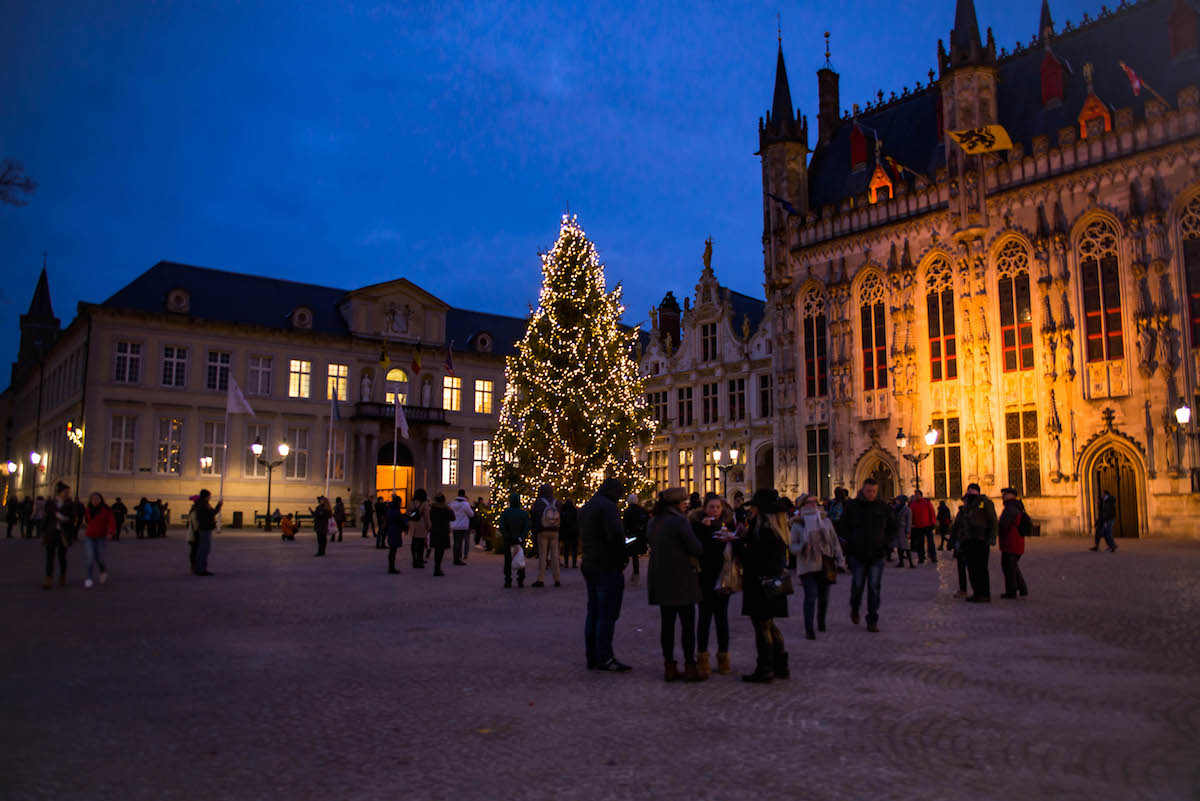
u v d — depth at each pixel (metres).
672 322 55.75
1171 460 31.06
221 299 55.62
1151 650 9.41
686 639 8.28
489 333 65.06
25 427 71.50
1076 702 7.14
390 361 59.66
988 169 36.72
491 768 5.50
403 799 4.92
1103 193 33.41
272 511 54.25
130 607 13.65
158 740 6.11
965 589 14.69
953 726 6.44
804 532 10.92
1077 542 29.83
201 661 9.14
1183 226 31.67
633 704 7.29
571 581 18.70
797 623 12.22
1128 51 36.00
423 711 7.02
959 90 37.75
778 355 43.84
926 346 38.28
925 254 38.56
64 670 8.62
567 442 28.75
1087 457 33.28
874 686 7.92
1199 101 31.50
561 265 29.45
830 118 48.50
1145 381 31.92
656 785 5.16
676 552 8.31
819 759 5.66
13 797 4.90
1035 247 34.94
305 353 56.75
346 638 10.77
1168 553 23.86
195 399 52.88
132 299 52.09
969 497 14.36
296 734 6.29
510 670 8.77
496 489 29.45
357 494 56.69
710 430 50.03
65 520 16.66
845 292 41.12
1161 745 5.86
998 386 35.78
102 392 50.25
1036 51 39.56
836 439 40.88
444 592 16.33
